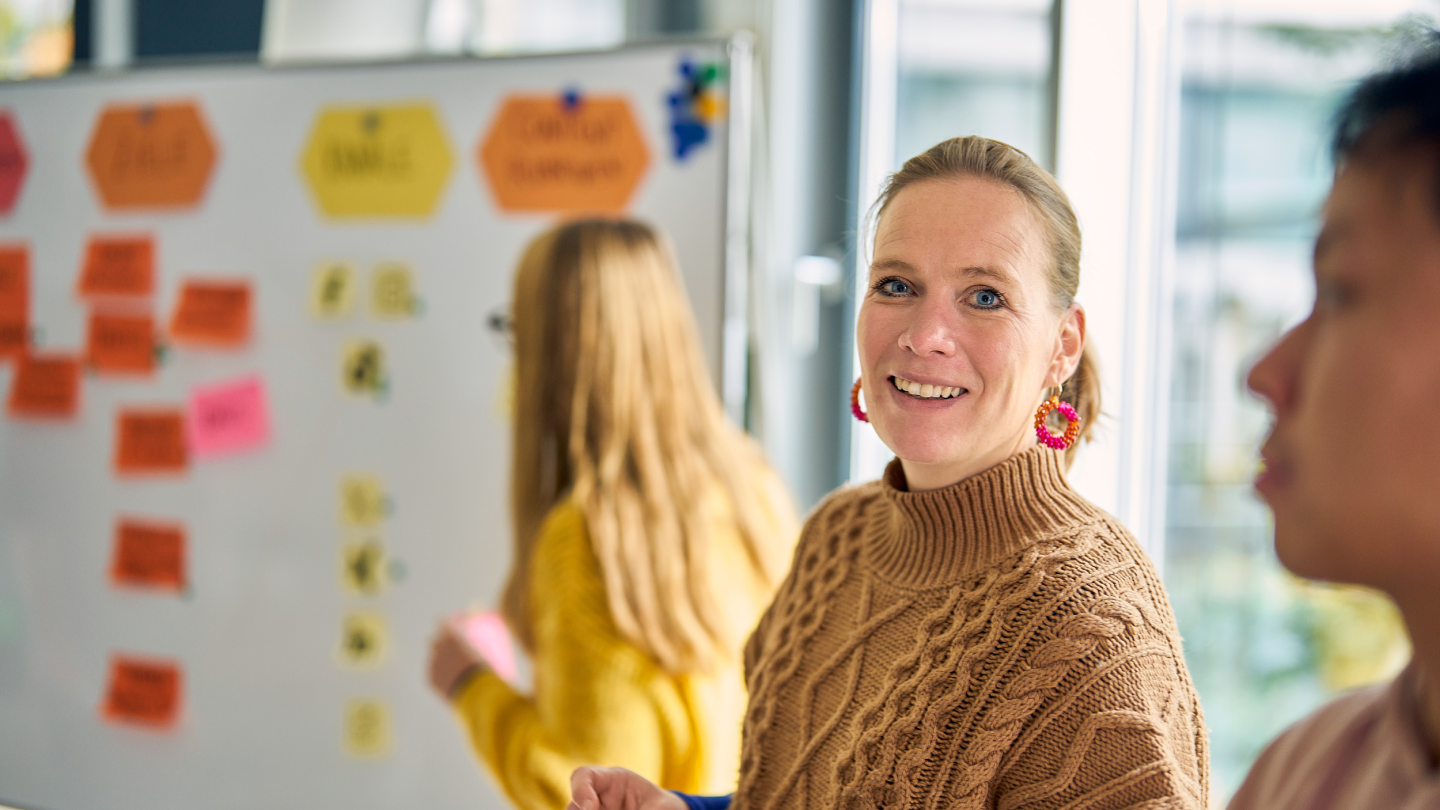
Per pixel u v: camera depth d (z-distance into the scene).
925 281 0.95
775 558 1.76
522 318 1.82
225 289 1.98
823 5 2.17
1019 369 0.93
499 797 1.82
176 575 2.01
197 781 2.00
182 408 2.01
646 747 1.71
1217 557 1.79
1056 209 0.97
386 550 1.90
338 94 1.93
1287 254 1.70
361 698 1.91
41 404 2.08
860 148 2.17
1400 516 0.38
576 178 1.82
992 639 0.91
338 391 1.93
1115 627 0.87
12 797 2.09
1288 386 0.42
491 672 1.82
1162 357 1.81
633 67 1.79
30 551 2.09
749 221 1.79
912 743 0.93
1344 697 0.51
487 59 1.86
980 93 2.03
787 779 1.03
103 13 2.43
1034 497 0.95
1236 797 0.53
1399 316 0.38
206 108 2.00
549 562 1.77
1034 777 0.87
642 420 1.76
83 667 2.06
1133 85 1.81
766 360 2.02
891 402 0.96
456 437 1.86
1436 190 0.38
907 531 1.01
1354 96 0.41
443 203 1.88
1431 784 0.42
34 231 2.09
